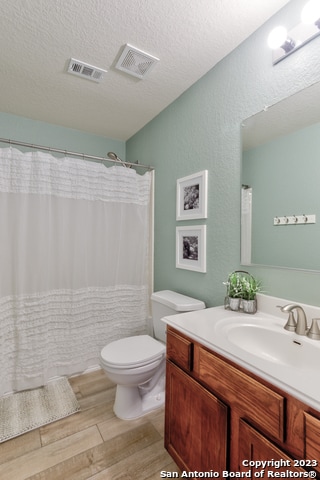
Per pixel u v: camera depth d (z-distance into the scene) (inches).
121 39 55.3
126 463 49.9
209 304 65.6
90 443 54.6
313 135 43.7
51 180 76.2
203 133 67.5
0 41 55.4
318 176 43.0
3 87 73.4
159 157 88.4
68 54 59.9
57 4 47.0
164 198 85.4
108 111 87.4
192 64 63.3
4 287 70.3
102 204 84.7
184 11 48.6
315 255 43.4
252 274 54.5
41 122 95.5
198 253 68.8
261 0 46.2
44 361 75.0
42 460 50.3
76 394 72.1
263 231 52.1
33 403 67.1
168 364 49.4
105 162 110.1
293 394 26.3
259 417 30.7
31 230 73.0
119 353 61.9
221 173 61.8
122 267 89.5
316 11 39.8
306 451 25.7
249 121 54.6
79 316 81.4
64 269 78.9
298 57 45.5
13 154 70.5
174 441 47.6
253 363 31.8
